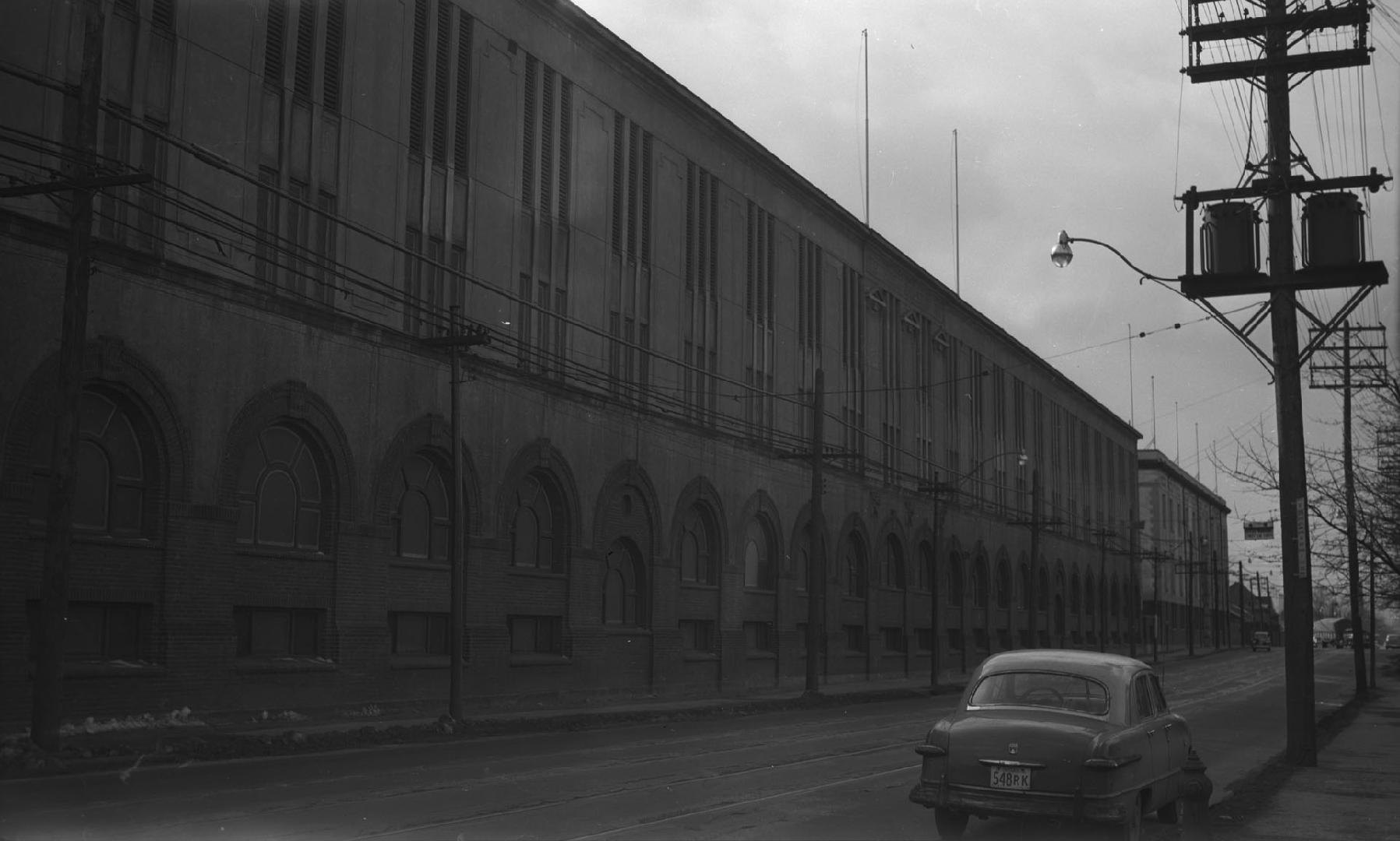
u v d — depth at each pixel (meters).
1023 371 81.19
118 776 16.77
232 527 24.39
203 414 23.78
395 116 29.61
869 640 55.16
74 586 21.47
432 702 29.50
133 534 22.80
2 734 19.52
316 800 14.27
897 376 60.78
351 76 28.34
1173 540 127.38
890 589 58.75
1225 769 20.98
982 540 70.88
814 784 16.88
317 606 26.52
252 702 24.66
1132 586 106.88
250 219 25.41
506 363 32.78
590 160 37.44
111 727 21.48
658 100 41.41
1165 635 120.81
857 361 56.19
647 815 13.60
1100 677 12.19
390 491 28.50
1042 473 83.56
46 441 21.31
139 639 22.75
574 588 35.06
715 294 44.31
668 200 41.72
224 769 17.89
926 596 63.00
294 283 26.28
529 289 34.22
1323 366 30.94
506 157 33.56
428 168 30.59
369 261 28.45
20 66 21.08
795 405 49.69
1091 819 11.05
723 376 43.28
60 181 19.47
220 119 24.88
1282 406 20.89
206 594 23.75
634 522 38.56
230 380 24.41
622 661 37.34
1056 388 88.44
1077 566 90.50
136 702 22.28
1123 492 106.75
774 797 15.48
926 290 65.19
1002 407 76.62
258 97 25.86
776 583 47.41
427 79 30.80
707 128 44.34
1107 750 11.23
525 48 34.66
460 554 26.41
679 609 40.81
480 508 31.31
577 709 33.75
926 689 50.66
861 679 54.34
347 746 21.89
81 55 22.28
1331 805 15.40
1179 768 13.08
